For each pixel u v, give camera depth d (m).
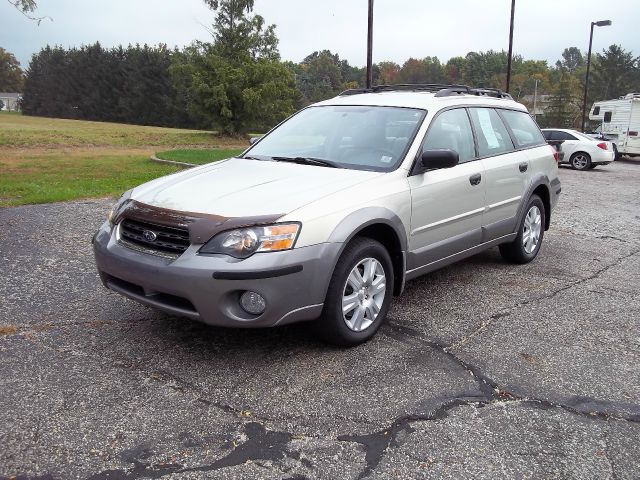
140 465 2.83
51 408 3.29
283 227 3.69
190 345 4.15
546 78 110.81
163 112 73.75
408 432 3.18
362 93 6.03
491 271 6.32
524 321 4.86
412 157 4.69
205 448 2.98
